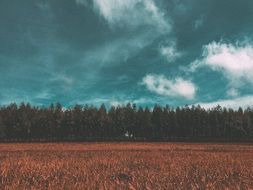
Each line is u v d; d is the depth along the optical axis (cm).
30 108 14825
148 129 15012
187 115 15350
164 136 15188
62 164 2508
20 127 14075
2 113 14225
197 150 5662
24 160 2770
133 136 15050
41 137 14338
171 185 1672
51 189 1538
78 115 14550
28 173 2072
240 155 4031
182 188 1625
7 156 3884
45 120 14400
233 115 15212
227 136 15088
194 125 15300
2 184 1673
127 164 2789
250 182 1752
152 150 5591
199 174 2111
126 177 2002
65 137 14450
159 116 15212
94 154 4303
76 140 12800
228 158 3244
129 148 6353
